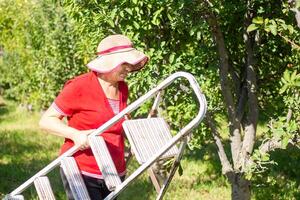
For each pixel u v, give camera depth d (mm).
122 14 5449
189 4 5184
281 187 7922
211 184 8383
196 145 6121
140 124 3738
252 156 5426
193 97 5711
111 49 3885
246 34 5672
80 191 3830
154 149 3691
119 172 4098
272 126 5152
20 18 17234
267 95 6449
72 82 3949
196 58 5781
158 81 5727
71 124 4012
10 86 19797
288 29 4688
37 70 16031
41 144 12461
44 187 3977
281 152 9750
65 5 6438
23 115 17562
